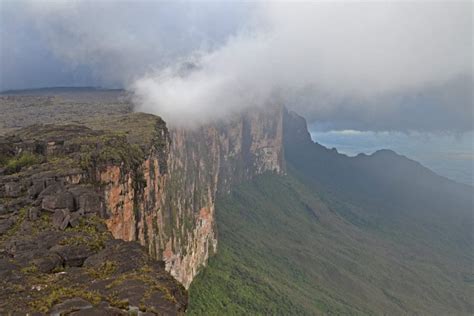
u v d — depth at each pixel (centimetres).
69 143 4469
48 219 2522
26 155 4059
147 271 1753
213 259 13512
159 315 1352
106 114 10062
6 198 2909
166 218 8425
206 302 10194
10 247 2061
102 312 1337
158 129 7156
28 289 1573
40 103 13125
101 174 3453
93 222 2523
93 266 1848
